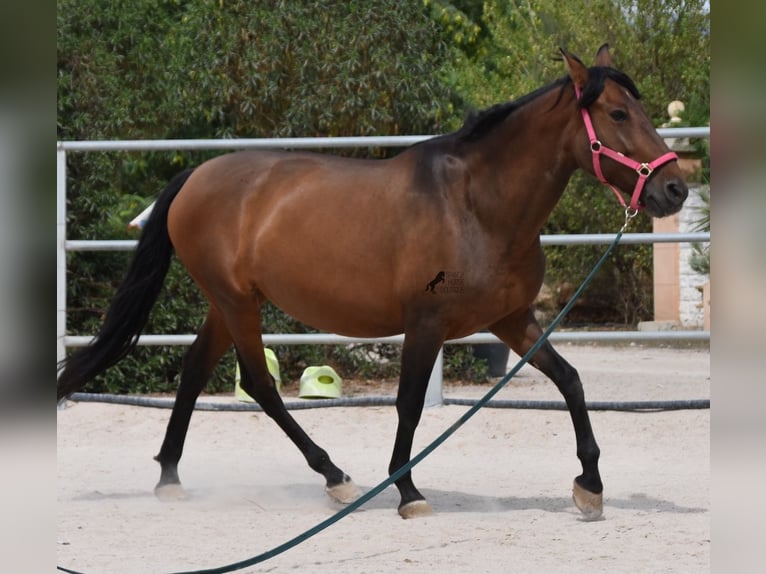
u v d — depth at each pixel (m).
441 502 9.16
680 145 23.98
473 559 7.07
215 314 9.63
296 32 16.91
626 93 8.08
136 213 16.83
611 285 27.77
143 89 19.36
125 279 9.67
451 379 16.09
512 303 8.42
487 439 12.03
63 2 18.28
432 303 8.30
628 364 19.55
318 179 8.86
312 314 8.91
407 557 7.13
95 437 12.27
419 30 17.36
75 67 17.61
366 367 16.28
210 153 19.70
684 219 24.39
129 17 19.36
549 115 8.19
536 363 8.61
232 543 7.66
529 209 8.22
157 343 12.76
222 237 9.12
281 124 16.97
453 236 8.23
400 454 8.48
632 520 8.27
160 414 13.02
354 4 16.95
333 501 9.13
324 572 6.74
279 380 13.24
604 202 26.03
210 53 17.28
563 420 12.53
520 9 32.44
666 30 28.41
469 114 8.45
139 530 8.12
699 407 12.59
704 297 23.12
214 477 10.45
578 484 8.34
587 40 28.94
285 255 8.80
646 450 11.50
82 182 15.59
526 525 8.14
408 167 8.56
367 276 8.53
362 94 16.69
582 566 6.84
